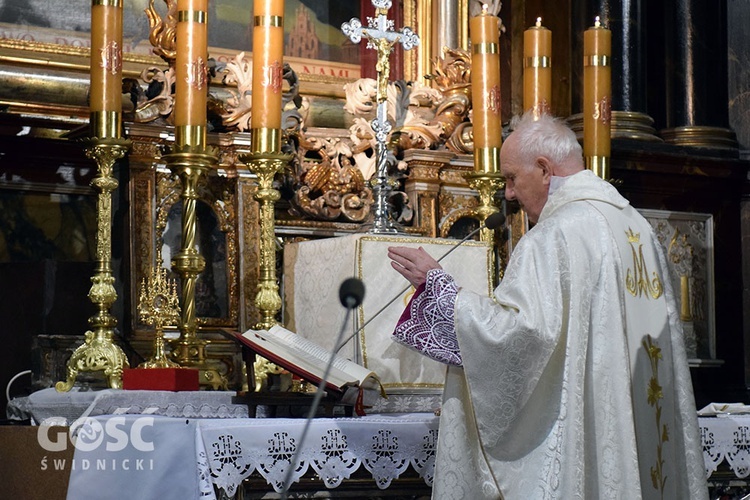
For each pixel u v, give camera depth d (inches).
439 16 326.0
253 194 260.5
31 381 251.6
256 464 175.0
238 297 260.2
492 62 261.0
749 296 347.3
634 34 345.7
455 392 176.7
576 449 168.1
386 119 259.9
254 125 235.6
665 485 177.5
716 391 340.2
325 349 214.4
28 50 291.4
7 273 266.4
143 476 174.7
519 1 365.4
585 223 177.5
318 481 184.5
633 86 343.9
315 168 278.1
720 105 361.7
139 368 208.1
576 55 350.3
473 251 235.8
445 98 300.2
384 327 218.5
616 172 328.8
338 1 334.0
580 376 170.6
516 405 170.7
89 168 289.9
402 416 194.1
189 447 173.6
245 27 323.9
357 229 276.8
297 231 268.7
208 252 260.8
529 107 273.4
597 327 173.9
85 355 213.5
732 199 349.4
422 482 193.2
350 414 201.8
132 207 249.9
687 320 335.3
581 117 342.0
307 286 238.4
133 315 245.4
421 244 229.3
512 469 171.3
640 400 176.4
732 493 221.6
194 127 226.8
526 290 171.9
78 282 266.4
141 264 248.7
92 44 223.1
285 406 208.1
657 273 185.0
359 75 333.4
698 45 360.8
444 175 290.8
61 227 287.1
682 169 337.1
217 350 256.4
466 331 171.6
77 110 290.0
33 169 282.5
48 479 189.0
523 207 190.7
